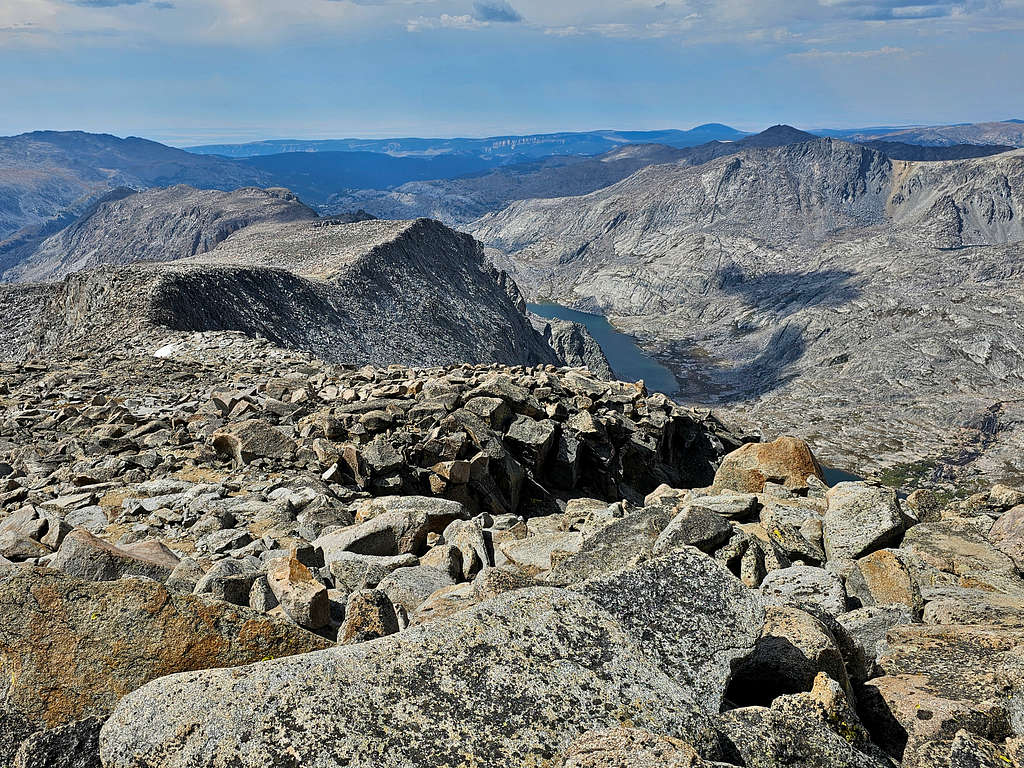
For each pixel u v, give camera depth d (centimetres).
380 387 2417
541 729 489
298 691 497
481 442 1988
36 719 527
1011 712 610
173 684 505
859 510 1170
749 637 605
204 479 1734
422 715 488
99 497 1567
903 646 754
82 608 585
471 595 844
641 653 566
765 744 526
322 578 1000
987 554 1181
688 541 1020
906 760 562
